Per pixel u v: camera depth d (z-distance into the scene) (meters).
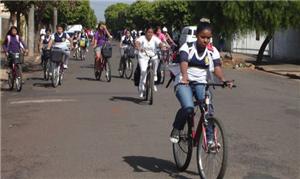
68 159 7.88
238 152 8.50
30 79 20.55
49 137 9.51
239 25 34.56
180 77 6.95
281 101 15.64
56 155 8.13
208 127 6.48
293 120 11.95
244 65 33.75
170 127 10.55
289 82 23.39
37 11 34.84
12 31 16.69
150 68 14.05
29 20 33.78
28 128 10.38
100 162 7.70
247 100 15.57
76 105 13.47
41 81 19.80
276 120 11.88
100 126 10.59
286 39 41.97
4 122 11.07
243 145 9.05
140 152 8.36
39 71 24.27
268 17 33.81
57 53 17.67
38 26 36.53
